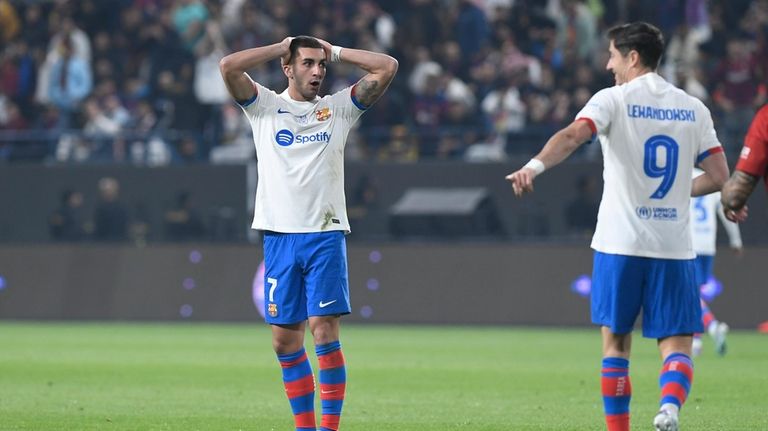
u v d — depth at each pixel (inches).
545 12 3730.3
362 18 3631.9
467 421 1349.7
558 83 3440.0
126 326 3073.3
